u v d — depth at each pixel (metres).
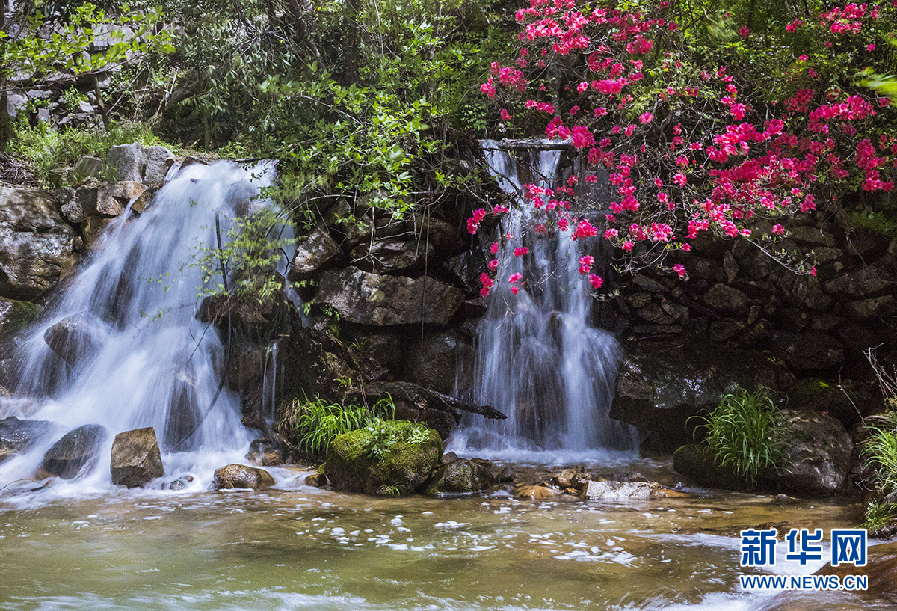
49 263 9.64
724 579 4.54
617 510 6.46
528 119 10.99
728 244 9.09
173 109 13.66
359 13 10.73
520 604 4.16
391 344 8.93
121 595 4.23
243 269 9.00
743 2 8.41
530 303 9.70
